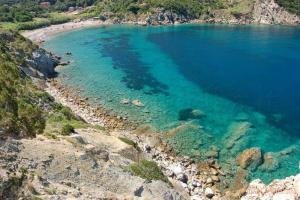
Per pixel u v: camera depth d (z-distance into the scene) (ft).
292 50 466.70
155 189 136.77
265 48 480.64
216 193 167.63
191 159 194.39
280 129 227.40
